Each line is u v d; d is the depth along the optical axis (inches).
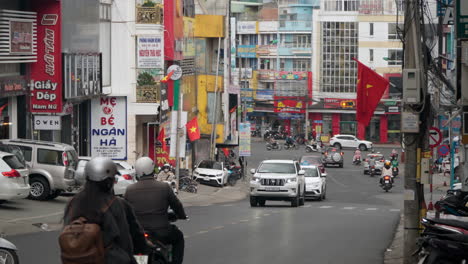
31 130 1456.7
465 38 852.0
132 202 454.9
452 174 2074.3
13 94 1381.6
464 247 493.7
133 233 355.9
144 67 1895.9
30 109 1450.5
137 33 1900.8
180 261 481.4
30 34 1405.0
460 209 635.5
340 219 1165.7
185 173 2106.3
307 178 1924.2
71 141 1728.6
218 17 2989.7
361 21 4650.6
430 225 522.0
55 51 1446.9
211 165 2450.8
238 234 900.6
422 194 686.5
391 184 2391.7
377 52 4635.8
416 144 681.6
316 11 4702.3
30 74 1450.5
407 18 676.1
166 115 2039.9
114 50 1879.9
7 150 1189.7
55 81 1450.5
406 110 681.0
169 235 462.3
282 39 4813.0
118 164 1544.0
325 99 4677.7
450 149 2138.3
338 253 751.7
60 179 1316.4
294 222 1082.7
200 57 2989.7
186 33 2694.4
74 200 334.0
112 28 1879.9
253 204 1530.5
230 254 723.4
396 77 4596.5
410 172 682.8
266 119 4923.7
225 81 3137.3
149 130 2210.9
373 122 4635.8
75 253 315.6
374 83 797.9
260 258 701.9
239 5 5004.9
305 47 4741.6
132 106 1882.4
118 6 1877.5
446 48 2130.9
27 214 1123.3
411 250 677.9
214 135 2864.2
